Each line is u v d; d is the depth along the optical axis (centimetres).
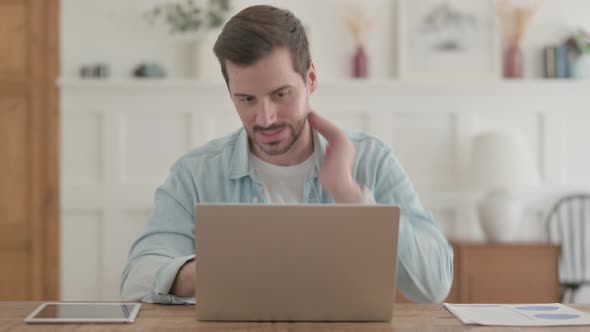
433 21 494
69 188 490
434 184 494
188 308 163
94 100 490
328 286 145
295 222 143
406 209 206
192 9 481
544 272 442
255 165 208
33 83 490
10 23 491
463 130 494
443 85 492
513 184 446
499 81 486
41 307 161
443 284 191
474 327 142
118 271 491
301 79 181
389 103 493
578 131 498
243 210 142
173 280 167
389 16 497
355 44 493
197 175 209
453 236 492
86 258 491
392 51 497
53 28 492
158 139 492
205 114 490
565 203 495
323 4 495
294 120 181
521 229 496
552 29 501
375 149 213
